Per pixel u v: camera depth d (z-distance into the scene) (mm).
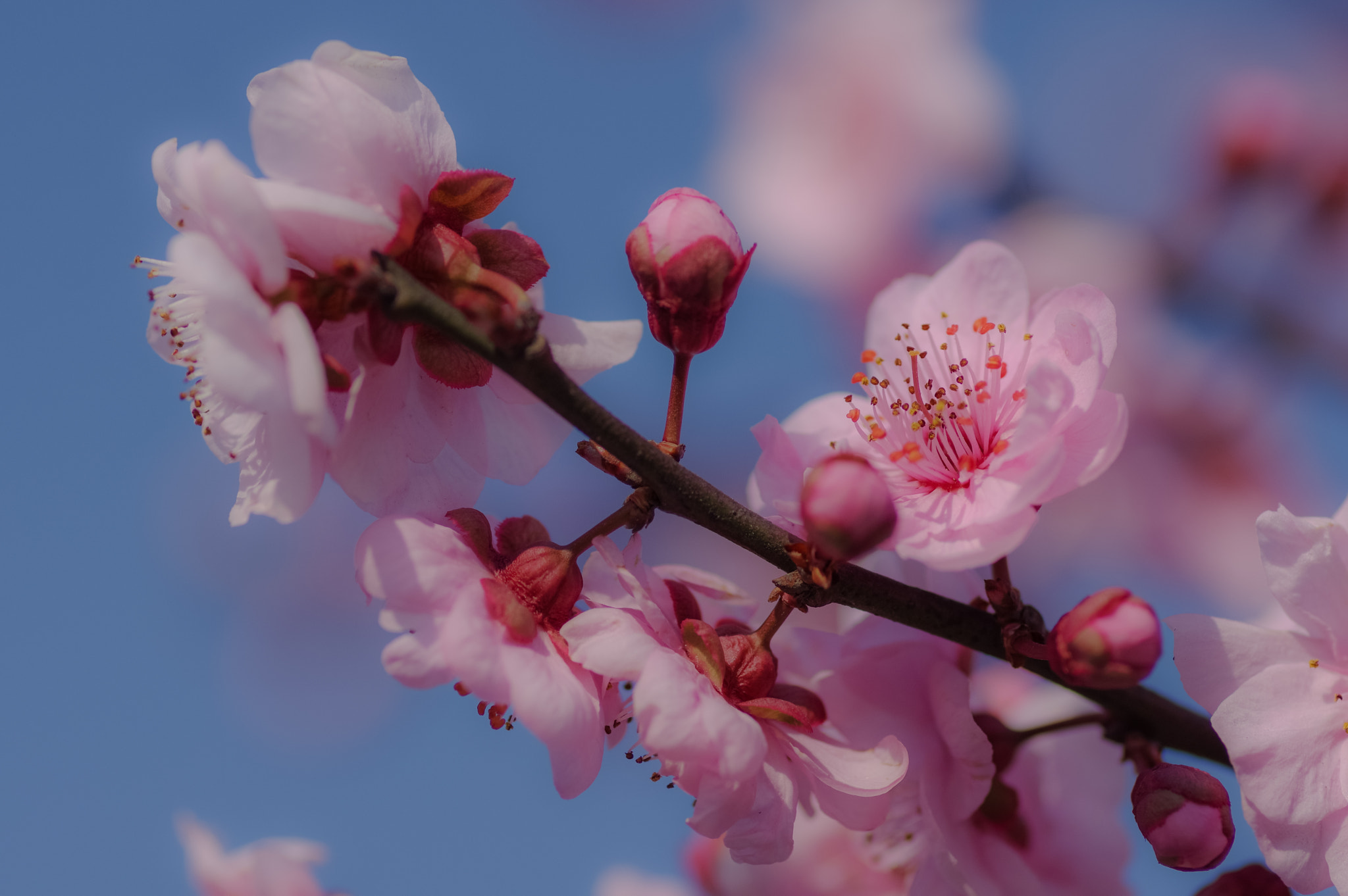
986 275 413
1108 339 400
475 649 387
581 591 395
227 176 382
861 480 387
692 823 389
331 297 389
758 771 392
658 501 398
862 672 409
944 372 412
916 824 419
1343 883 394
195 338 398
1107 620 388
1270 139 533
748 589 613
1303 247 540
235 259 385
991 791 416
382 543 390
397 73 393
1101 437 393
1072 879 420
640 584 395
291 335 382
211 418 397
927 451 406
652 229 401
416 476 400
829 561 392
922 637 412
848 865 448
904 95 560
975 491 399
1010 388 405
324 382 385
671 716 387
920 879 407
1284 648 400
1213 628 401
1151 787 398
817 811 451
